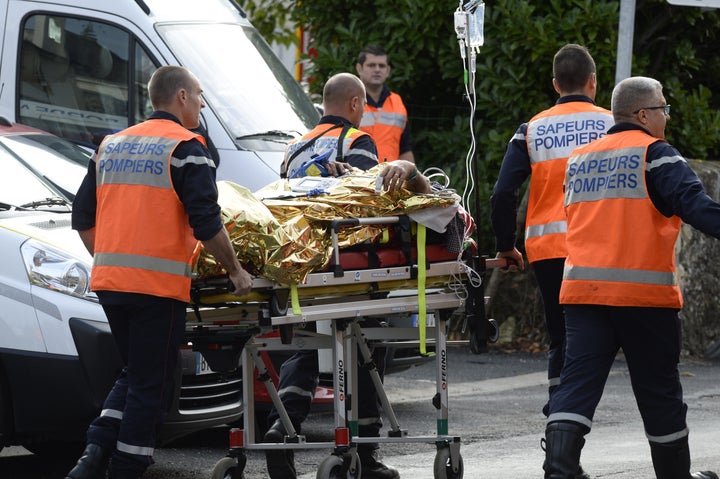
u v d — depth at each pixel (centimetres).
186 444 2373
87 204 1759
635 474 1994
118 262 1661
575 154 1669
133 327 1667
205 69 2870
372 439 1827
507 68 3609
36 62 2914
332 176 1897
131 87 2864
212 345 1719
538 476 2016
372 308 1759
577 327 1636
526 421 2606
